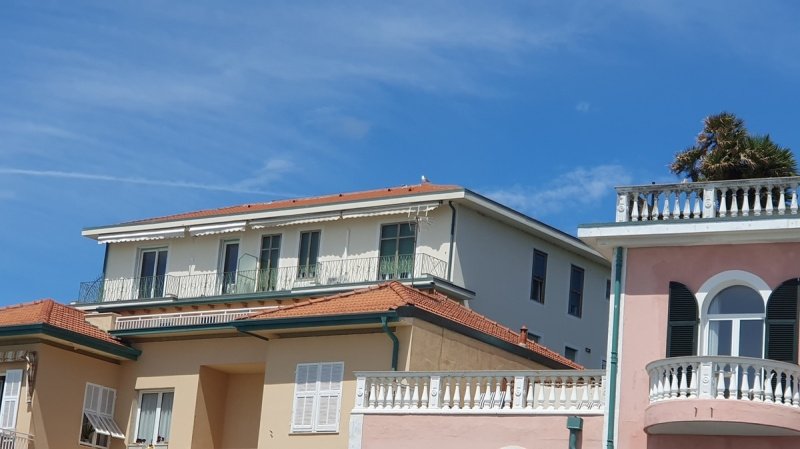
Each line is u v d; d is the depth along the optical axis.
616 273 31.84
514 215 49.25
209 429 40.97
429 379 33.50
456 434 32.56
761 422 28.59
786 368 29.00
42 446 40.44
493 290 48.53
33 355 40.88
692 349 30.64
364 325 36.25
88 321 43.31
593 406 31.50
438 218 48.06
